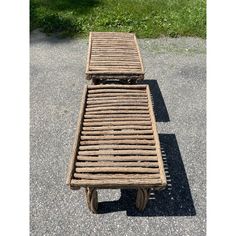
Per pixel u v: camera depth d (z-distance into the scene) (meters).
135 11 9.96
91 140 4.38
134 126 4.61
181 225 4.22
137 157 4.12
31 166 5.02
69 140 5.52
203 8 10.00
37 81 7.10
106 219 4.27
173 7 10.21
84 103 5.00
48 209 4.40
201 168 5.04
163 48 8.39
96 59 6.12
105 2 10.63
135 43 6.78
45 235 4.09
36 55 8.12
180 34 8.95
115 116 4.81
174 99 6.58
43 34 9.11
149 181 3.78
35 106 6.32
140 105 5.08
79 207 4.43
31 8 10.24
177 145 5.46
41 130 5.72
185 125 5.90
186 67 7.62
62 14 9.88
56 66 7.68
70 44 8.64
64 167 5.02
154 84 7.02
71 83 7.07
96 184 3.74
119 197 4.56
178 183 4.79
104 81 6.07
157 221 4.26
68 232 4.12
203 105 6.41
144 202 4.20
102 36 7.03
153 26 9.26
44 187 4.70
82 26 9.31
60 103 6.43
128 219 4.28
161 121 5.98
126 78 5.81
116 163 4.01
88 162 4.04
